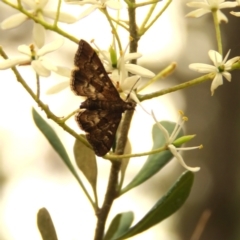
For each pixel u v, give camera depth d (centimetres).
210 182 47
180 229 48
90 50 21
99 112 21
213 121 47
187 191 23
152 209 23
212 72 22
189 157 48
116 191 24
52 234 23
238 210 45
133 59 22
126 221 26
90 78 21
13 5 21
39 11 22
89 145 22
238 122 47
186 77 48
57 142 24
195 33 48
